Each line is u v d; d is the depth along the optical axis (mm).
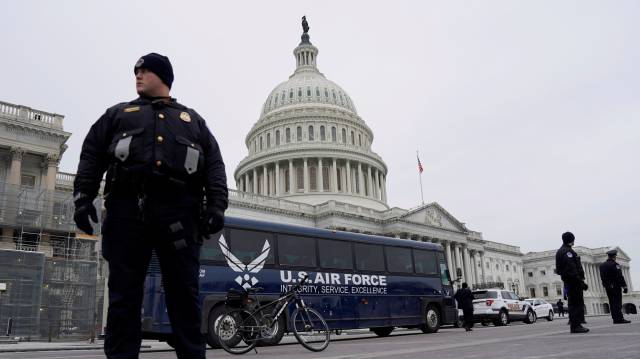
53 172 47906
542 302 46688
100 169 4805
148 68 5051
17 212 41500
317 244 23156
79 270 39875
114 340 4352
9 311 34688
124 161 4535
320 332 14086
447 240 92938
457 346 12500
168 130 4723
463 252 97688
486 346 11828
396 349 12969
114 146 4590
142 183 4449
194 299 4648
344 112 112375
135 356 4391
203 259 19328
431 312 27031
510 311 37688
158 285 18016
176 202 4582
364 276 24328
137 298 4457
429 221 90688
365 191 105500
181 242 4543
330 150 100062
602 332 14375
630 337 11641
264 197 77500
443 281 28172
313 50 127312
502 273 121250
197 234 4734
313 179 100438
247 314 14477
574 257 15227
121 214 4469
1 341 28156
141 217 4414
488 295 37312
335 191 97562
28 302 35719
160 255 4598
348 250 24234
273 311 14516
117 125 4754
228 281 19688
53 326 37406
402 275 26047
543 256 139500
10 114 46406
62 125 49125
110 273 4465
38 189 43281
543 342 11891
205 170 4988
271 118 109438
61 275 39500
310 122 107375
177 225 4527
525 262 142125
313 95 113875
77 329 38219
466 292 28250
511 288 122125
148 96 5031
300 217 79500
